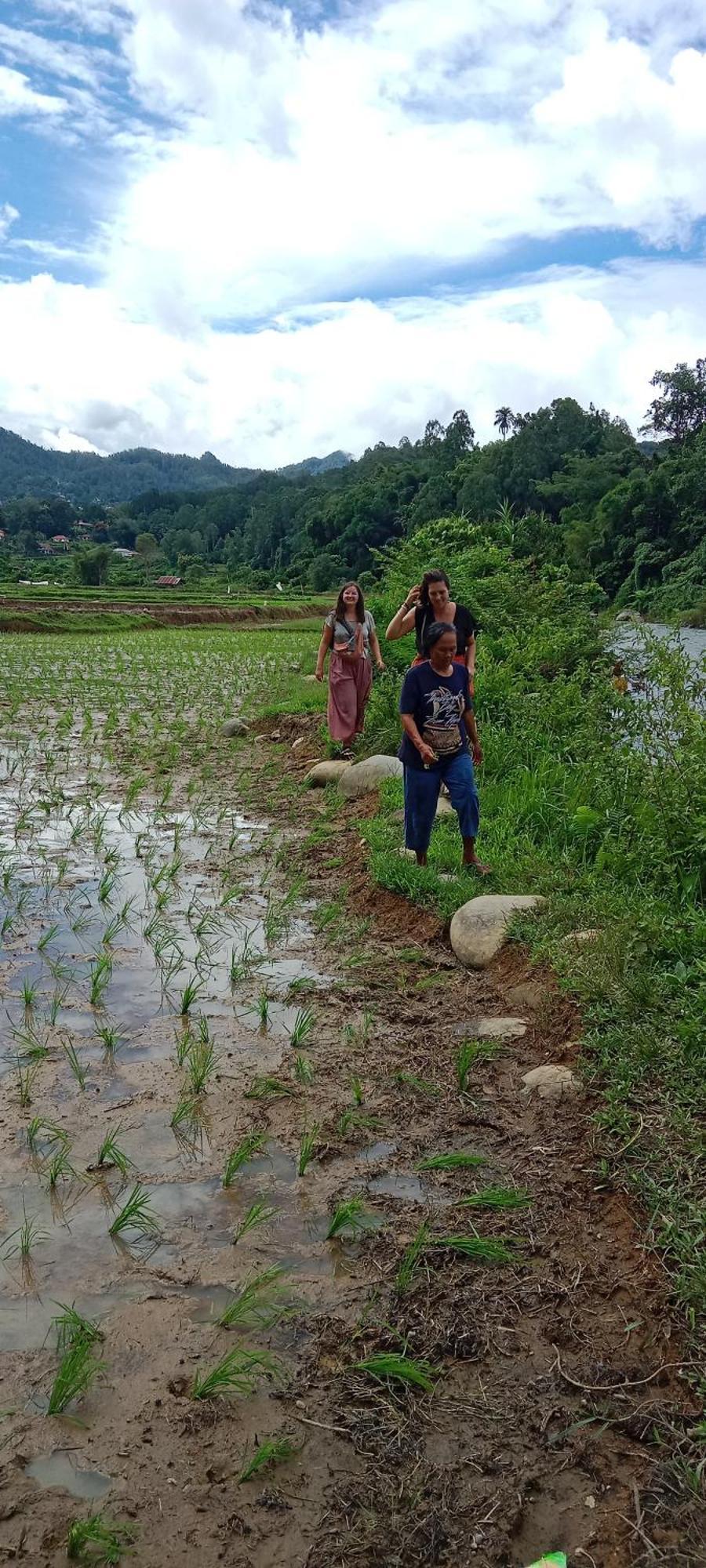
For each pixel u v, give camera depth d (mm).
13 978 5090
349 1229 3188
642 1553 2135
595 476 82500
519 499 91000
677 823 5535
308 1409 2514
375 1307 2859
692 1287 2725
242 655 26828
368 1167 3527
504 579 10648
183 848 7516
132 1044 4414
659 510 61281
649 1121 3516
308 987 5016
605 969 4469
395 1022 4656
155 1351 2686
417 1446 2412
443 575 6090
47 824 8148
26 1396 2529
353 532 101938
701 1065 3713
